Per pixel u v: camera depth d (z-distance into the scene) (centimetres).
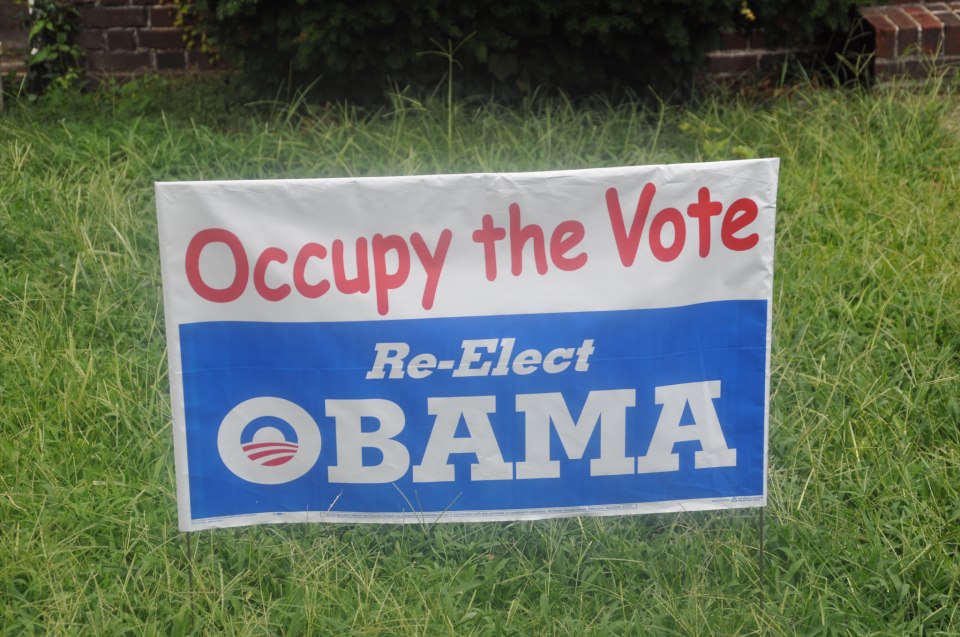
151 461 425
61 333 486
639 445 350
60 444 424
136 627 346
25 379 459
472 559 383
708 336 344
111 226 549
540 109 675
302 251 333
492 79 691
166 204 327
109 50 799
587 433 348
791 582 373
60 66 791
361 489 351
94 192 580
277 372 341
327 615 356
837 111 686
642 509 355
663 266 338
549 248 336
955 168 629
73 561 371
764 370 347
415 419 346
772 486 410
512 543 390
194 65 802
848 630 355
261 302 336
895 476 416
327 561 368
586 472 352
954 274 524
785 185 605
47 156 629
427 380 343
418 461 349
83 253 534
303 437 346
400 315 338
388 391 344
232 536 390
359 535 395
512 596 371
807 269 539
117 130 658
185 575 366
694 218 336
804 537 389
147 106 716
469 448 349
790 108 686
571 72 688
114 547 382
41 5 775
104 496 402
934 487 415
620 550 381
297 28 638
